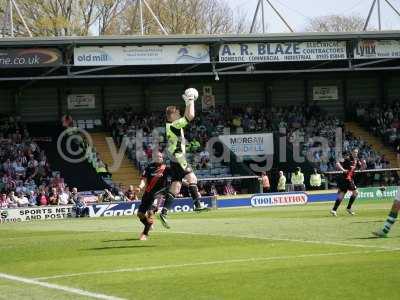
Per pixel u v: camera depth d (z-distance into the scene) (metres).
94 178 54.91
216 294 12.33
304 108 64.56
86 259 17.59
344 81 66.94
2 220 45.72
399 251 16.95
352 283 12.89
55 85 60.72
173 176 21.39
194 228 26.95
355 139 62.09
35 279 14.74
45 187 50.69
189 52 51.97
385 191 54.41
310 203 52.09
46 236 25.83
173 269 15.29
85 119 61.44
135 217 42.47
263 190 54.25
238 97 64.88
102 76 51.50
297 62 59.28
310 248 18.19
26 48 49.00
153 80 61.56
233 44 52.56
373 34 54.06
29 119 60.34
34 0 74.62
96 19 79.12
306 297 11.83
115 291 12.89
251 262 15.93
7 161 52.91
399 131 63.41
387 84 67.69
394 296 11.69
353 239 20.12
